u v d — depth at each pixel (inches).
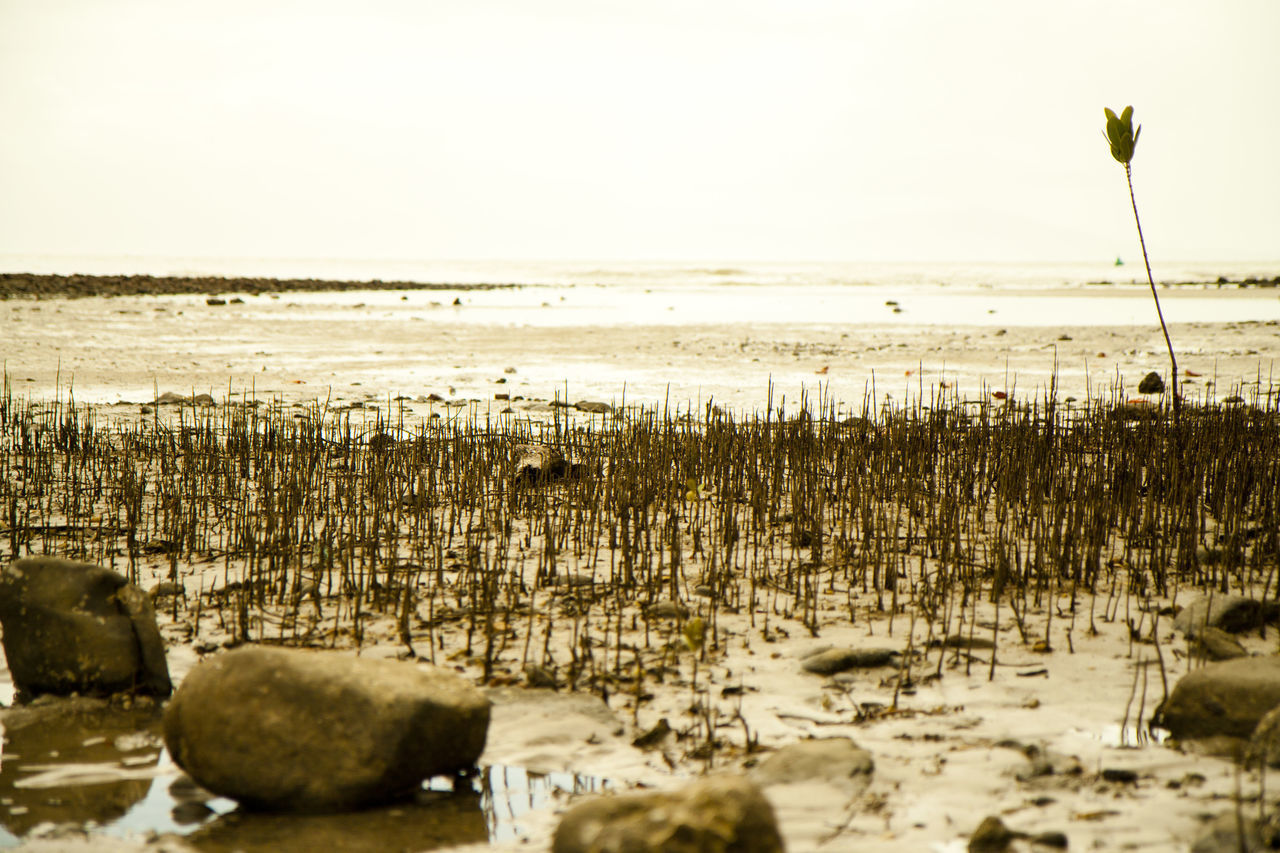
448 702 135.1
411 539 251.6
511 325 1018.7
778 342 807.7
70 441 368.8
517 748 144.6
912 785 130.2
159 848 120.4
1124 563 225.3
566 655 178.1
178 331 914.7
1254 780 128.1
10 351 720.3
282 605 206.2
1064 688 160.6
